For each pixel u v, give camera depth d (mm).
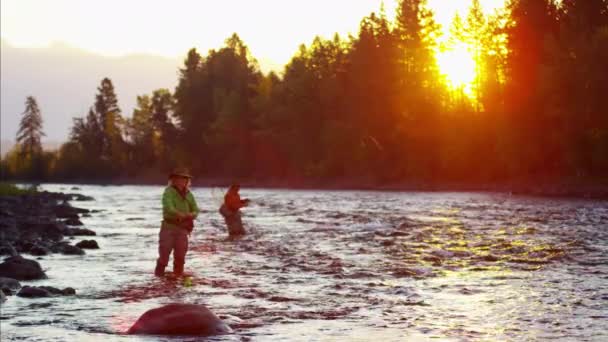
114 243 17266
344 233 19484
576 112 55906
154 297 9195
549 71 56875
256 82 114312
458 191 63250
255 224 23312
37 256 14445
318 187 84688
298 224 23266
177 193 11852
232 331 6816
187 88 117688
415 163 78438
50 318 7680
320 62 96938
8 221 23188
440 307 8133
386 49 85375
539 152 62844
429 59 83938
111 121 149750
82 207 38656
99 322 7438
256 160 104812
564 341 6207
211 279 10875
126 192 72438
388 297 8945
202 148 115000
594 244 15406
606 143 55750
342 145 86875
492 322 7164
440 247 15336
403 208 33844
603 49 53375
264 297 9094
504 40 67375
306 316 7688
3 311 8141
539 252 13906
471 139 72062
